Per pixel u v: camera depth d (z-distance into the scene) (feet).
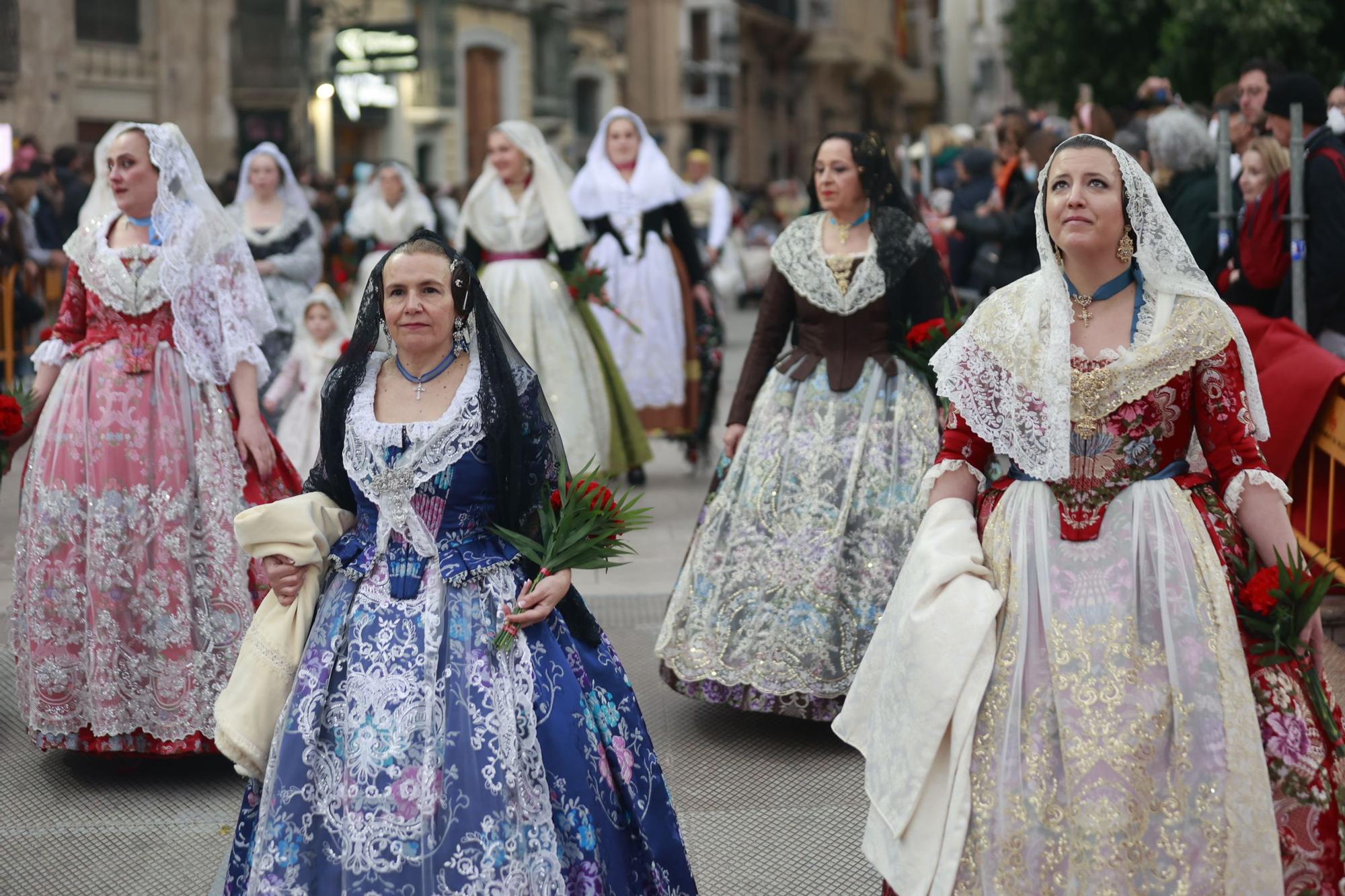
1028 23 57.77
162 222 14.93
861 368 15.98
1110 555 9.85
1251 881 9.18
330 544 10.66
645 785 10.57
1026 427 10.03
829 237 16.37
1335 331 18.31
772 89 143.54
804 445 15.78
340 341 26.50
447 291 10.52
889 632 10.25
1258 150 18.98
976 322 10.40
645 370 29.35
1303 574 9.47
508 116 93.76
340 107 77.82
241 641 14.66
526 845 9.63
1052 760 9.49
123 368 14.76
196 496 14.75
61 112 68.74
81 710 14.64
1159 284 10.09
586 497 10.62
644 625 19.53
